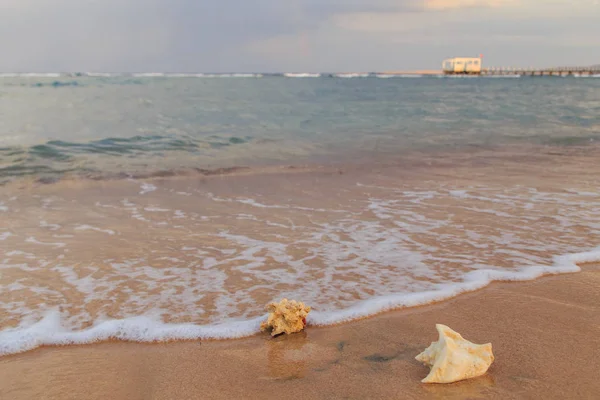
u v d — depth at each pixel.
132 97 28.14
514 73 130.25
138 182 8.90
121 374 2.99
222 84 49.69
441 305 3.93
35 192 8.05
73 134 14.01
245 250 5.17
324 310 3.80
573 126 17.00
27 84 43.16
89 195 7.86
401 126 17.12
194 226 6.08
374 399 2.70
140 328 3.51
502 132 15.77
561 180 8.78
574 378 2.88
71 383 2.90
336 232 5.79
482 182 8.71
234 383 2.89
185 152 12.11
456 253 5.06
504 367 3.01
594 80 72.69
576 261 4.86
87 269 4.64
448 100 28.34
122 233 5.79
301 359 3.15
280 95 31.69
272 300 3.96
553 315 3.75
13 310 3.78
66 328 3.53
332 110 21.94
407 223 6.15
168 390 2.82
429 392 2.75
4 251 5.13
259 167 10.47
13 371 3.02
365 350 3.27
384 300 3.96
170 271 4.59
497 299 4.04
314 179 9.17
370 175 9.54
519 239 5.50
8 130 14.55
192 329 3.51
